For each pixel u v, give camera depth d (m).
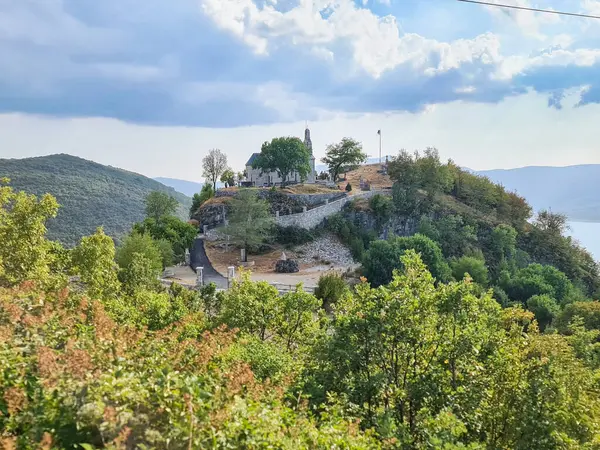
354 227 84.94
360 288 14.36
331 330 17.39
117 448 4.57
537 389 11.66
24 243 23.88
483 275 71.62
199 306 28.84
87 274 27.38
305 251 76.50
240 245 76.94
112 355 6.74
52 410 5.61
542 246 104.00
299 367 15.27
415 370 12.97
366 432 8.40
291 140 99.50
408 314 12.58
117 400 5.49
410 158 101.81
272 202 86.31
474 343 12.22
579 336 24.89
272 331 23.39
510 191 127.12
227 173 115.69
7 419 5.65
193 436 5.30
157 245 59.78
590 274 103.12
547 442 10.94
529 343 13.85
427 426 10.41
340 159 117.25
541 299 63.22
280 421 6.79
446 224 89.38
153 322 20.36
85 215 145.62
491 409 12.42
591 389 14.95
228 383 6.78
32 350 6.99
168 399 5.70
